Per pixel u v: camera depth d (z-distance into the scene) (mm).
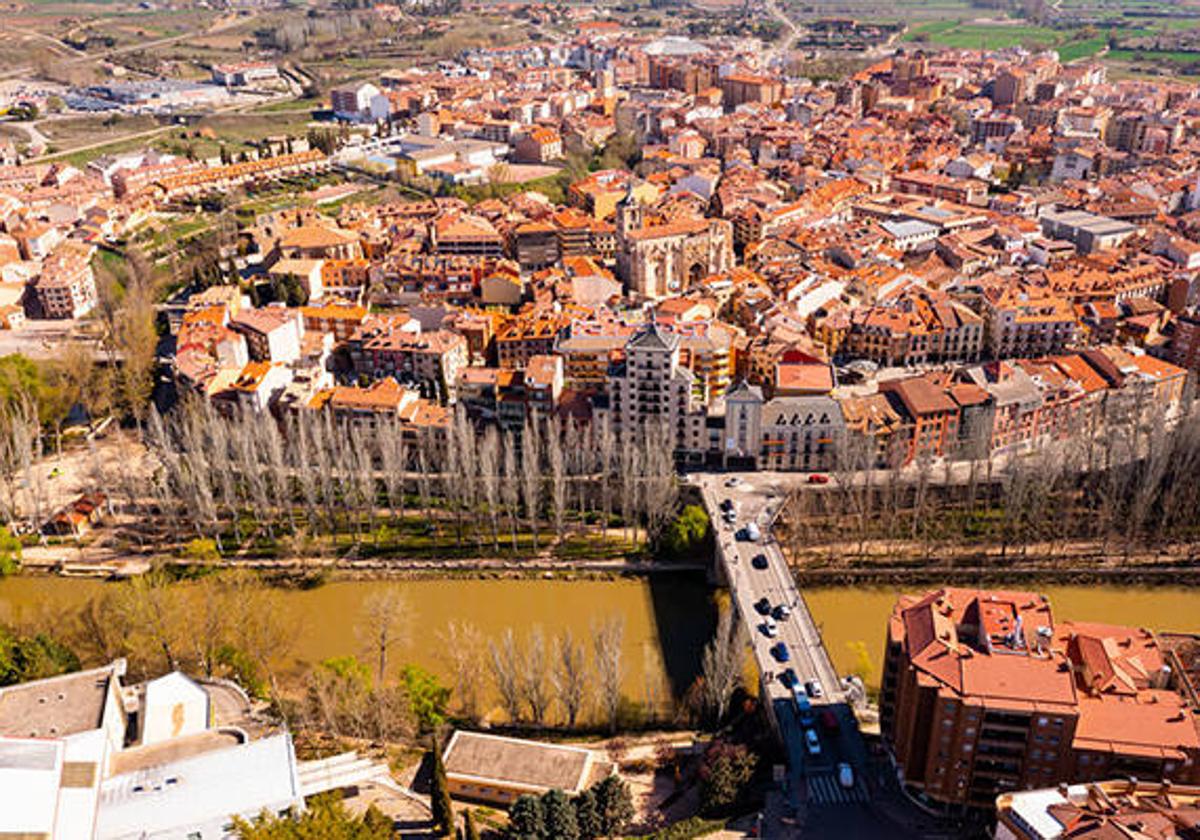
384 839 185750
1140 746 192375
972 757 199875
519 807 199250
